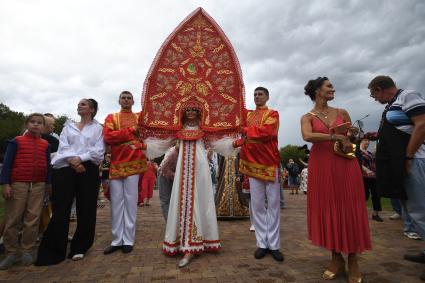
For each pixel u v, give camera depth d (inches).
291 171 633.0
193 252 152.8
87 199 163.8
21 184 151.6
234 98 169.0
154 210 356.5
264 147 159.2
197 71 170.2
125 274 132.6
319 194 125.6
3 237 150.9
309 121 132.1
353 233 119.2
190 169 163.0
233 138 168.4
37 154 158.4
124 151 171.8
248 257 155.2
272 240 154.3
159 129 166.4
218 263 146.0
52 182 160.7
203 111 167.6
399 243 177.6
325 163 125.3
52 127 205.8
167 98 167.6
